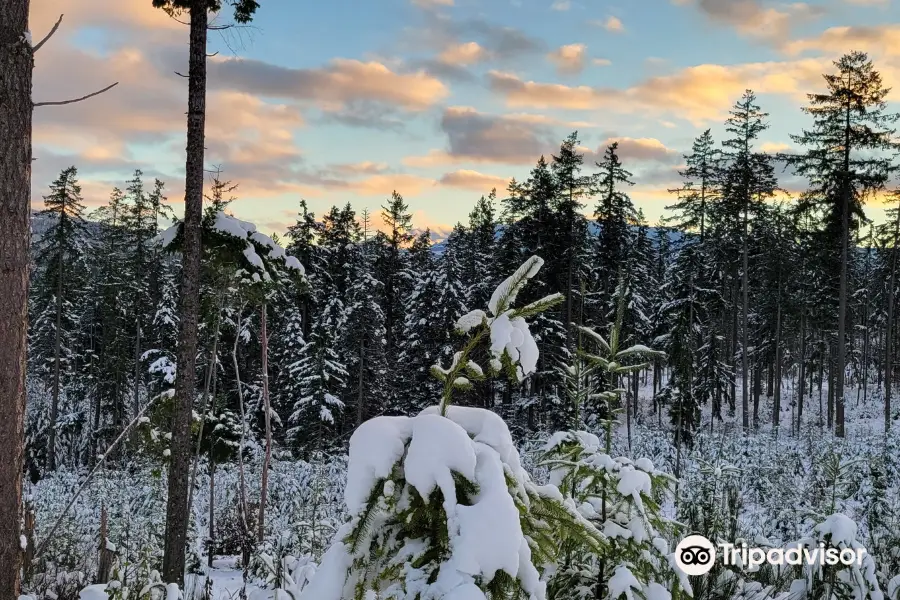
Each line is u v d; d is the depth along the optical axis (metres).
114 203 39.94
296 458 26.64
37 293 36.16
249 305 15.38
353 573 2.19
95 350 37.34
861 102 23.47
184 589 8.41
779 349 32.66
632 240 33.78
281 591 4.34
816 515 5.07
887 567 5.38
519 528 1.99
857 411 36.22
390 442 2.20
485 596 1.88
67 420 31.81
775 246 33.38
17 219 4.23
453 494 2.01
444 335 31.22
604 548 2.57
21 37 4.19
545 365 26.56
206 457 16.70
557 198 28.22
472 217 44.28
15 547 4.22
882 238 33.41
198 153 9.77
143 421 12.73
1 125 4.14
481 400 28.22
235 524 14.49
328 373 28.56
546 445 3.78
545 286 27.55
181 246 11.24
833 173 24.25
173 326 32.03
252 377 28.20
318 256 39.16
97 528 11.78
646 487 3.15
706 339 32.00
